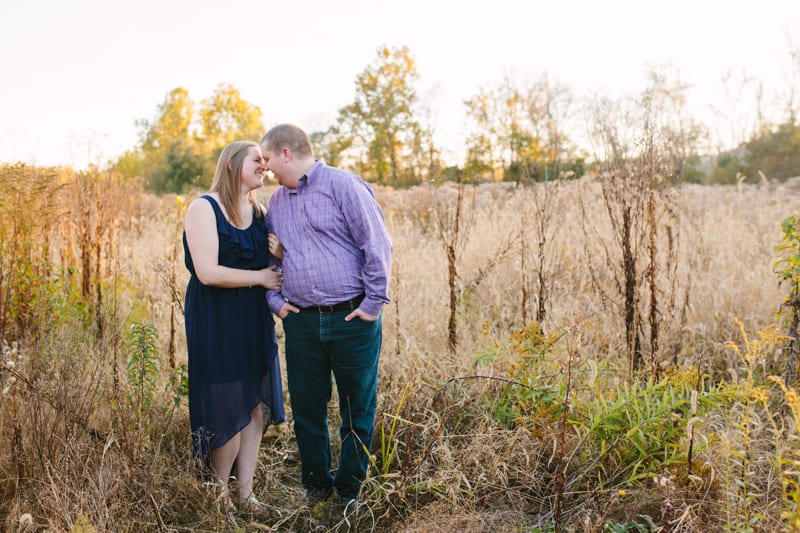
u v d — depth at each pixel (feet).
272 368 9.76
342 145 95.71
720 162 63.26
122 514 8.30
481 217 23.77
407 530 8.39
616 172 12.60
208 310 9.11
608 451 8.83
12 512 7.99
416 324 15.20
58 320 12.76
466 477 9.69
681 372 10.08
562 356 11.29
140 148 138.92
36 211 12.64
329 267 8.87
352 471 9.49
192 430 9.29
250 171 9.18
